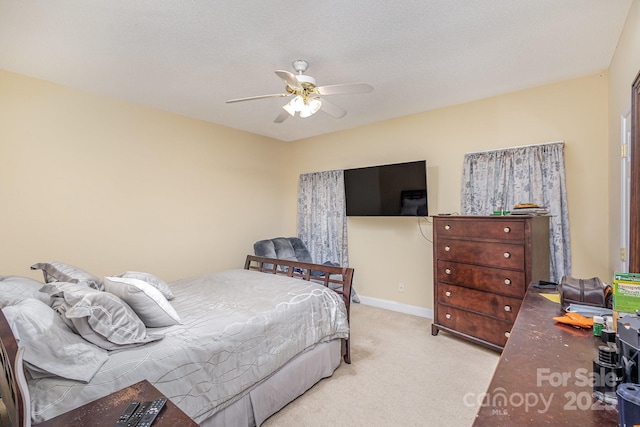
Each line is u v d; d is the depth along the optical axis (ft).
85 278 6.59
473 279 9.35
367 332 10.89
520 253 8.26
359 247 14.46
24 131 8.63
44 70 8.38
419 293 12.64
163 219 11.64
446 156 11.67
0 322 3.47
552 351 3.61
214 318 6.29
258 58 7.82
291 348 6.91
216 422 5.43
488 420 2.47
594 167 8.98
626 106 6.54
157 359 4.87
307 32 6.70
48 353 4.04
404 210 12.21
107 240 10.17
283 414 6.67
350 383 7.79
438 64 8.23
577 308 4.82
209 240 13.19
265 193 15.81
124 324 5.00
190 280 9.67
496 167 10.43
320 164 15.80
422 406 6.88
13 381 2.86
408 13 6.08
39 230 8.85
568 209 9.36
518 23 6.44
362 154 14.11
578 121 9.19
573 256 9.29
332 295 8.47
